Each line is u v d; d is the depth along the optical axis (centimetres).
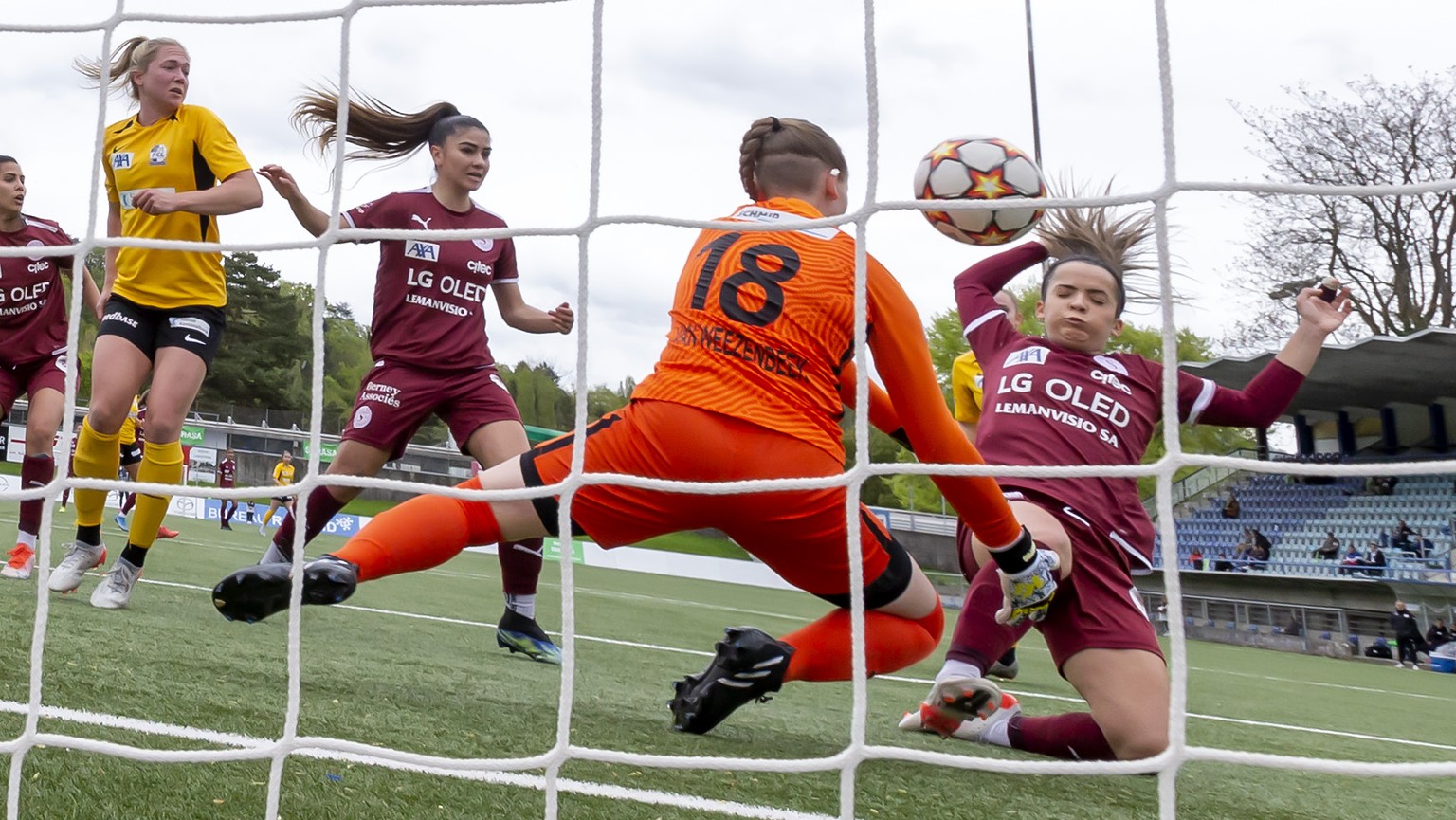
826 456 244
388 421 434
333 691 301
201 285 413
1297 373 301
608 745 265
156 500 423
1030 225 271
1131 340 2431
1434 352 1895
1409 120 1986
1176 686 167
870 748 176
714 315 242
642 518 247
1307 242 2077
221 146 400
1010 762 170
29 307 520
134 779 195
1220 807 276
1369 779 363
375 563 250
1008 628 294
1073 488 289
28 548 523
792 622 1067
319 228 423
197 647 354
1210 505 2564
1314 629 2094
